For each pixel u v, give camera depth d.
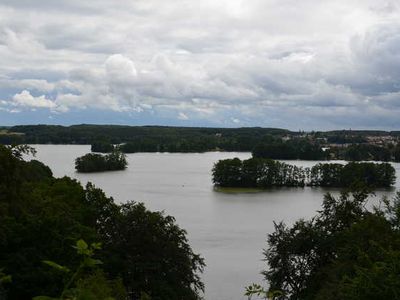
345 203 39.41
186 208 138.38
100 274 25.42
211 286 57.78
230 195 177.62
